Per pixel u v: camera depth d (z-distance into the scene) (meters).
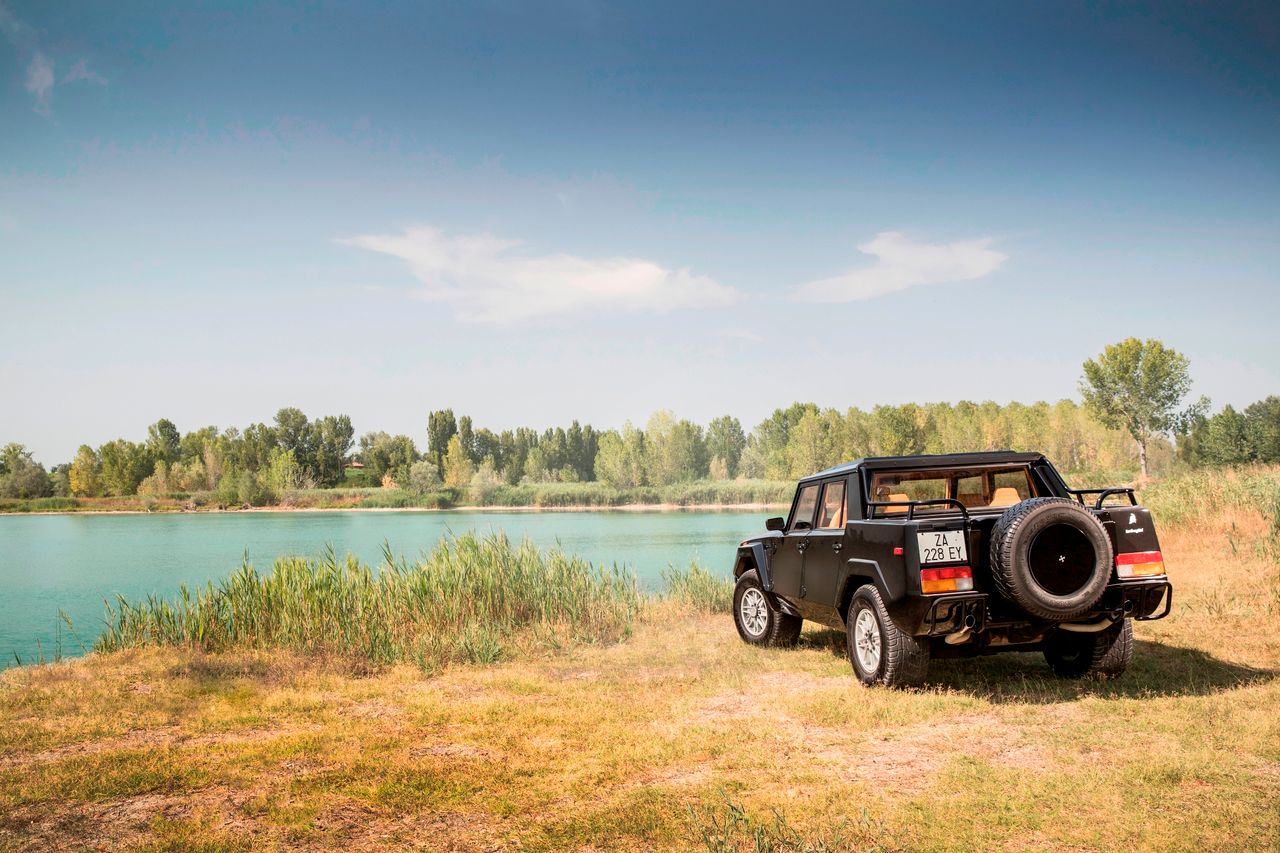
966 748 5.04
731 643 9.89
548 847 3.80
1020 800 4.07
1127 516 6.22
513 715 6.54
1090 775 4.34
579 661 9.45
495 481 110.50
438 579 12.76
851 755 5.04
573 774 4.91
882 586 6.38
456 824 4.20
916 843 3.60
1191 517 16.73
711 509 82.25
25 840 4.16
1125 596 6.05
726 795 4.29
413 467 115.38
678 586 14.88
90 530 64.62
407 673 8.95
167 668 9.35
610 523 57.41
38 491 127.69
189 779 5.12
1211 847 3.42
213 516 93.50
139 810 4.61
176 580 29.14
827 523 7.98
